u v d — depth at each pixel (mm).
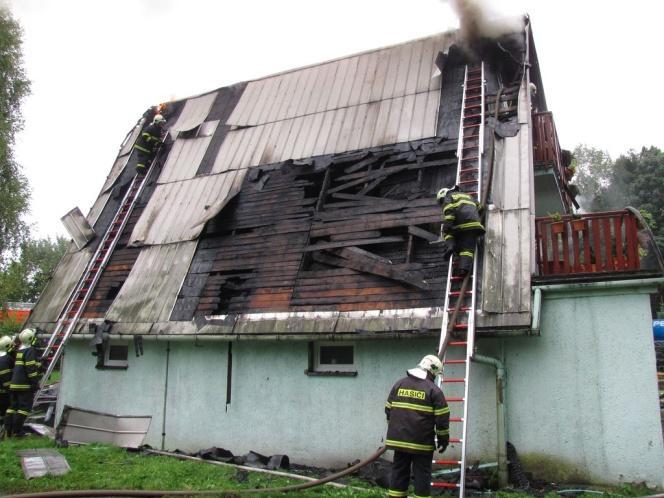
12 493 5594
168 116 14375
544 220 7445
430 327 7113
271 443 8367
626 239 6852
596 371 6711
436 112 10031
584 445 6590
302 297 8438
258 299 8773
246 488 6172
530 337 7062
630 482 6305
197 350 9359
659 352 19297
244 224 10070
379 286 8000
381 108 10789
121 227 11617
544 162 9930
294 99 12391
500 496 5988
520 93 9516
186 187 11680
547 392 6863
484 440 7008
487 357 6824
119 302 10016
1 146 20719
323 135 10930
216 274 9562
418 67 11297
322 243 8914
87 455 7609
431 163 8984
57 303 10875
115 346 10344
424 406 5094
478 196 7934
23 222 22703
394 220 8492
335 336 7707
